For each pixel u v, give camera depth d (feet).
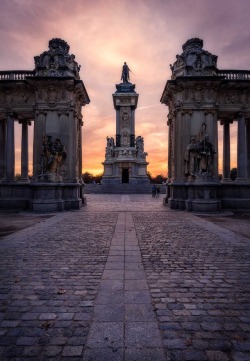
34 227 55.01
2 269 29.17
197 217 71.36
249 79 93.50
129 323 18.17
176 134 94.38
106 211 84.69
